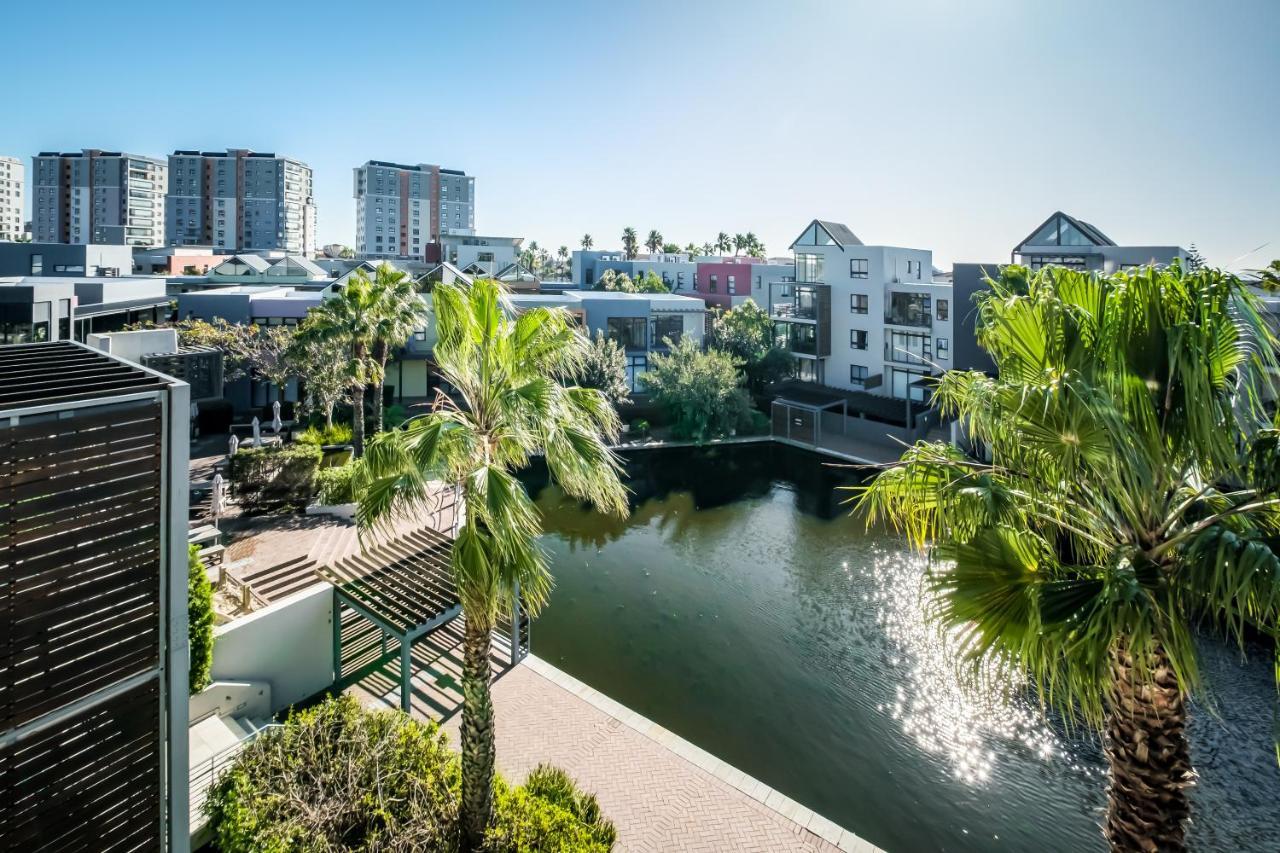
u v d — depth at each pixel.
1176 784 6.02
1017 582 6.34
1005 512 6.65
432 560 17.67
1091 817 12.89
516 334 9.42
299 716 10.91
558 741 14.06
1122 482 6.20
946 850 12.12
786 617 20.16
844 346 46.41
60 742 6.28
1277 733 5.39
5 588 5.88
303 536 19.73
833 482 33.00
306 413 33.94
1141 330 5.90
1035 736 15.09
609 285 74.69
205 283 62.69
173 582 6.91
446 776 10.27
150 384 6.90
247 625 14.40
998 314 6.91
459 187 152.75
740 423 40.38
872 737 15.09
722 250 118.69
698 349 45.59
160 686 6.95
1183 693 5.97
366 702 15.41
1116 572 5.79
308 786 9.63
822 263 47.41
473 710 9.20
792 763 14.27
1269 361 5.71
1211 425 5.54
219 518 21.03
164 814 7.10
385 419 36.78
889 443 39.19
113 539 6.50
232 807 9.05
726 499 30.55
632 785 12.84
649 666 17.67
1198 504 6.54
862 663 17.88
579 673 17.30
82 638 6.36
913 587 22.03
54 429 6.08
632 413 43.53
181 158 137.00
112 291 35.47
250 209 140.75
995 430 6.69
